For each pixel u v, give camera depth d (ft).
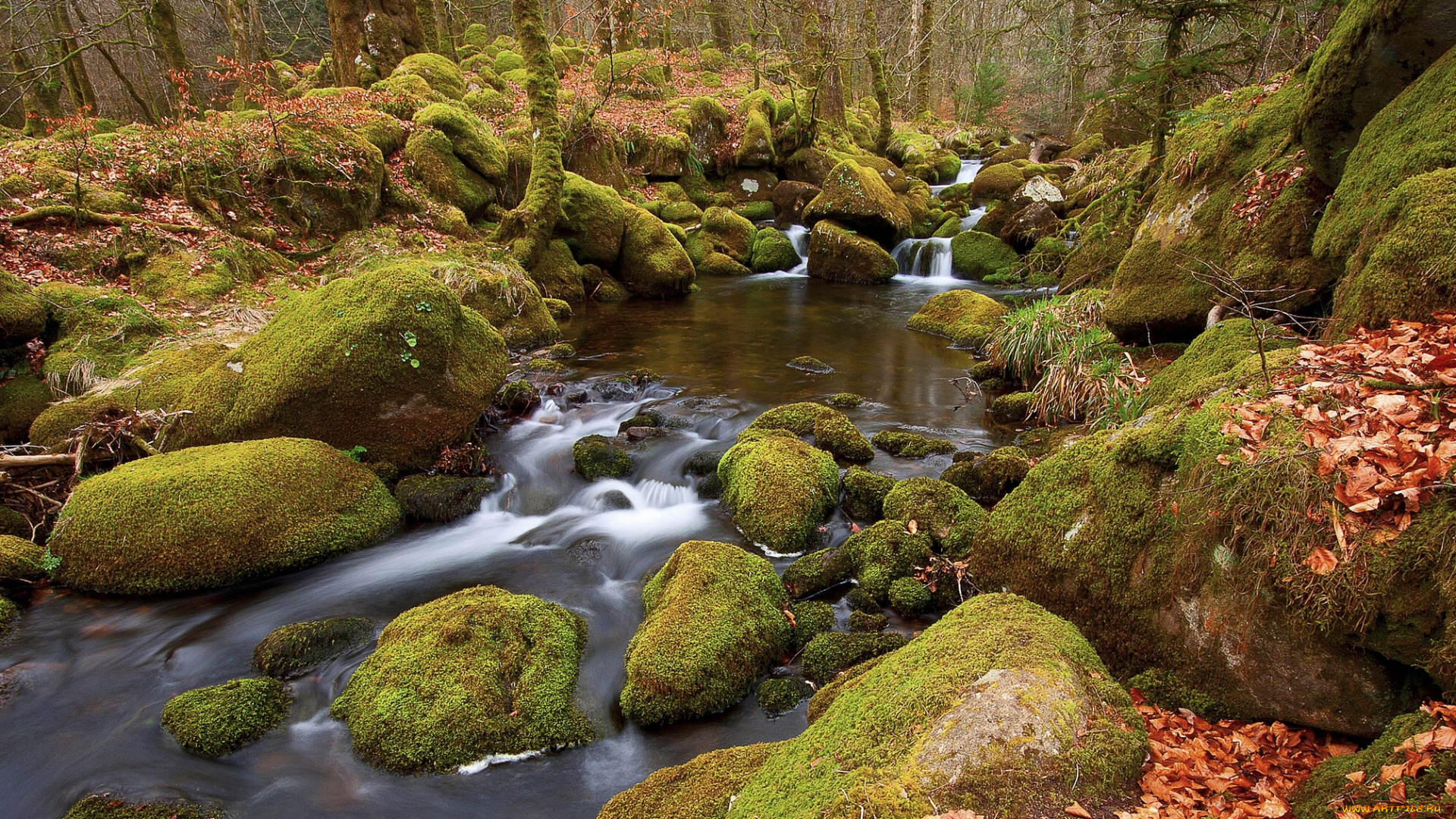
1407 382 9.46
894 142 80.33
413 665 12.46
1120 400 20.47
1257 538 9.25
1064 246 39.99
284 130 36.27
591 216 45.34
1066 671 8.33
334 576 16.71
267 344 20.57
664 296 46.26
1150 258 23.58
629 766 11.37
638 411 26.50
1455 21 13.79
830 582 15.75
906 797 6.77
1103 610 11.53
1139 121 54.24
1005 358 28.50
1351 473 8.70
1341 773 7.29
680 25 107.96
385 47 58.49
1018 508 13.64
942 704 7.97
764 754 9.84
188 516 15.92
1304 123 17.47
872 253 49.75
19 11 46.21
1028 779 6.98
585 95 65.00
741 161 66.23
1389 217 12.41
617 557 17.70
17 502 17.89
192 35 84.99
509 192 47.39
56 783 10.96
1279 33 29.58
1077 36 52.08
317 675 13.26
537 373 30.19
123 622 14.83
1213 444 10.32
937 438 23.45
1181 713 9.80
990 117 102.32
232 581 16.02
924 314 38.45
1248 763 8.43
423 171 42.42
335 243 36.47
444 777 11.11
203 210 32.78
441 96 53.36
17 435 20.39
